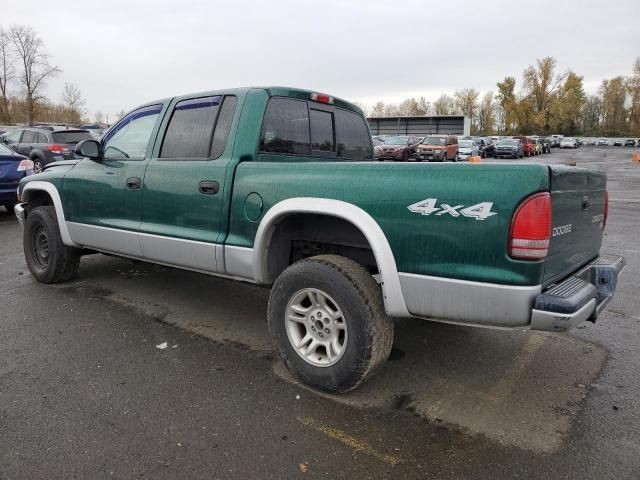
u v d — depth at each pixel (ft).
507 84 312.29
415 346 12.91
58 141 49.85
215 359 12.01
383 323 9.72
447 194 8.63
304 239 11.49
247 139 11.80
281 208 10.52
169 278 18.74
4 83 169.68
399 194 9.11
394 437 8.95
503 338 13.44
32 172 30.66
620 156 161.79
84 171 15.69
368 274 9.95
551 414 9.73
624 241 26.23
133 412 9.63
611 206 40.88
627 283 18.38
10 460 8.19
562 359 12.18
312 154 13.61
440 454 8.48
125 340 13.05
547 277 8.56
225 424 9.28
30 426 9.13
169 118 13.60
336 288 9.73
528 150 150.30
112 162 14.84
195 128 12.89
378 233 9.31
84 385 10.64
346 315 9.71
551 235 8.36
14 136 53.26
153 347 12.65
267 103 12.17
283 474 7.94
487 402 10.18
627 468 8.13
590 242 10.84
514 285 8.16
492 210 8.23
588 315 8.68
